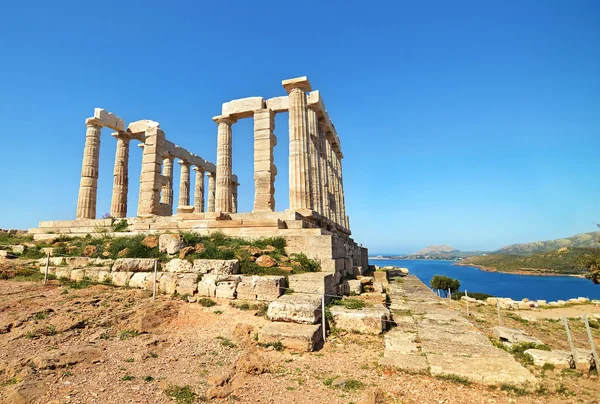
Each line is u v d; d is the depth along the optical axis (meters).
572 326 17.20
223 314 9.86
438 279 33.12
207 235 16.41
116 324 8.70
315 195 21.45
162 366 6.71
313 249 13.99
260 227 15.99
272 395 5.77
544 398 6.04
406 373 6.84
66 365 6.30
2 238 21.05
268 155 20.83
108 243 16.03
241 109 21.89
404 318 11.31
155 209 23.53
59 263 14.37
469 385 6.38
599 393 6.33
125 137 26.03
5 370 5.93
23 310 9.12
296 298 9.77
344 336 9.02
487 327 12.57
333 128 28.39
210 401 5.46
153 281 11.92
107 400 5.25
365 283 15.33
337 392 5.93
